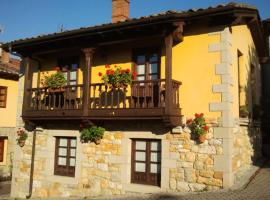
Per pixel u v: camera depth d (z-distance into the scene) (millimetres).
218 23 8219
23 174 11008
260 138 12641
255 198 6578
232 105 8289
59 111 9680
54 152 10500
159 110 7992
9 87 16797
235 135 8484
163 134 8562
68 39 9586
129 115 8430
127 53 9688
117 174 9117
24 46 10477
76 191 9734
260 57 13391
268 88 13867
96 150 9547
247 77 10352
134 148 9156
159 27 8258
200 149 8062
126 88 9102
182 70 8641
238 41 9281
